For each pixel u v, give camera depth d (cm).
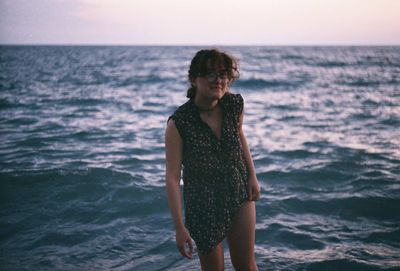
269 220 408
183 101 1761
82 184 523
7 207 450
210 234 201
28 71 4366
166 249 346
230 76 196
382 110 1365
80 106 1576
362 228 389
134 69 4722
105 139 891
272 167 623
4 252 341
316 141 837
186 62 6519
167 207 450
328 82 2750
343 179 553
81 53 12562
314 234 373
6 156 714
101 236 374
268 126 1059
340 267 305
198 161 200
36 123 1131
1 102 1678
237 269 218
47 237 371
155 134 962
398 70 4262
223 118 205
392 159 665
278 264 309
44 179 544
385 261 315
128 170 617
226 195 203
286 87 2428
